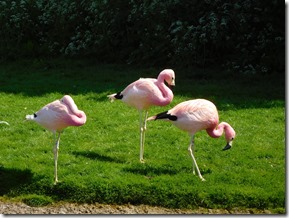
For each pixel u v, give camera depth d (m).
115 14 15.43
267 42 13.88
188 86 12.43
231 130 7.70
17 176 7.59
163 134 9.23
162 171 7.78
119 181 7.34
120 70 14.36
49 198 7.22
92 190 7.25
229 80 13.15
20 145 8.77
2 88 12.17
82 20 16.31
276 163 8.15
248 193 7.07
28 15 16.62
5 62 15.57
